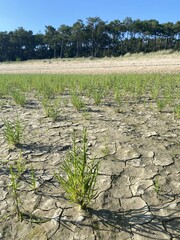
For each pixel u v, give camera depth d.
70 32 80.88
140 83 10.49
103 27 75.62
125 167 3.75
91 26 78.50
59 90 10.91
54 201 3.00
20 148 4.58
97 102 8.03
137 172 3.60
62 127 5.74
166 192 3.11
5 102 9.27
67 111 7.32
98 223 2.62
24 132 5.48
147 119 6.22
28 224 2.64
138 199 2.99
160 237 2.41
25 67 35.69
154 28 73.50
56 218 2.71
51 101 9.16
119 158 4.04
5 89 11.30
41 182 3.41
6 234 2.52
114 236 2.45
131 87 10.11
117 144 4.59
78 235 2.47
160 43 76.69
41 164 3.93
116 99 8.32
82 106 7.59
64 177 3.50
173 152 4.21
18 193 3.18
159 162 3.86
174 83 11.55
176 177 3.43
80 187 2.78
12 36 84.25
